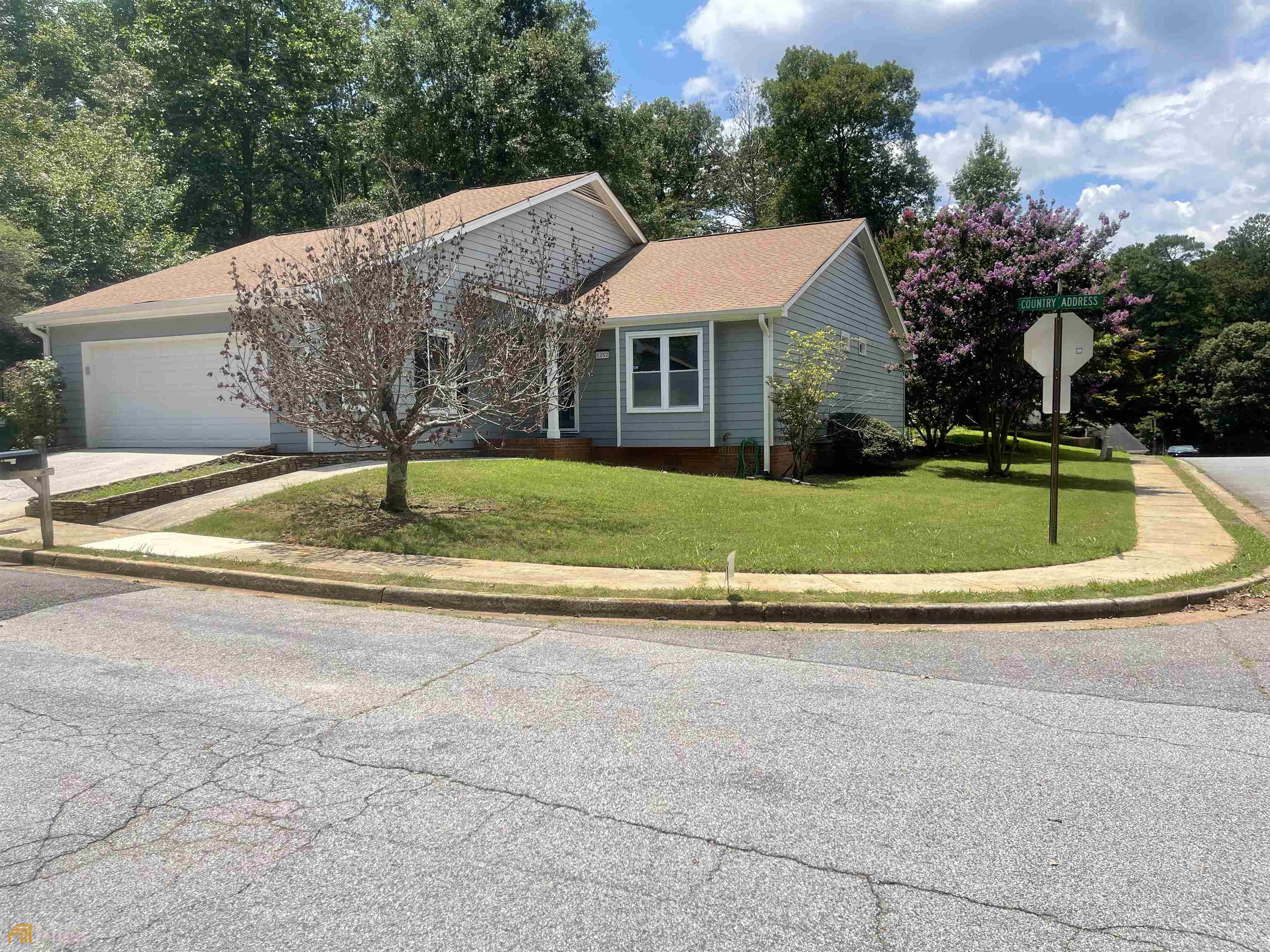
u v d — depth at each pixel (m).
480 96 30.30
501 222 17.86
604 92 33.72
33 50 36.03
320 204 38.28
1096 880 2.99
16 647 5.96
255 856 3.14
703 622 7.02
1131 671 5.59
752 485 14.91
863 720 4.61
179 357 16.56
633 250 22.75
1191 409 67.88
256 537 10.08
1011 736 4.38
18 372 17.45
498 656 5.88
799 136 48.69
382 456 15.98
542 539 9.87
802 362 17.45
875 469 20.34
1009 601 7.21
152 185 30.67
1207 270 71.06
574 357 12.13
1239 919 2.75
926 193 50.72
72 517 11.10
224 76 32.06
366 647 6.07
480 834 3.31
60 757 4.04
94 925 2.72
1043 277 17.34
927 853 3.18
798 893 2.90
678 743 4.25
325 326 10.25
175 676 5.32
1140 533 11.24
